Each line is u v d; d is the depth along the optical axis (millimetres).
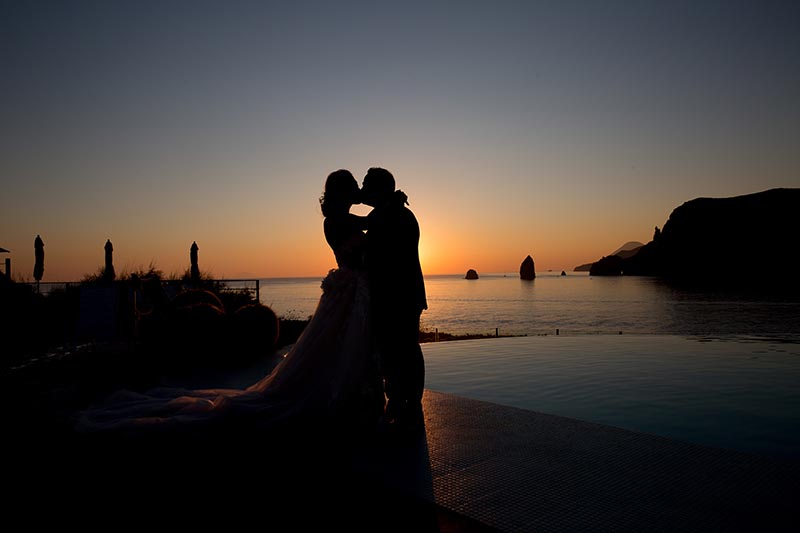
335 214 3551
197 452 2865
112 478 2473
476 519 2053
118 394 3627
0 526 1946
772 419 4988
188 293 7762
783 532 1927
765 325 33062
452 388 6539
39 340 8836
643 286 131500
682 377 7371
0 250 16859
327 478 2510
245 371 6137
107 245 18266
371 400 3404
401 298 3369
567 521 2033
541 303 74500
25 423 3398
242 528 1953
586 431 3395
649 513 2104
